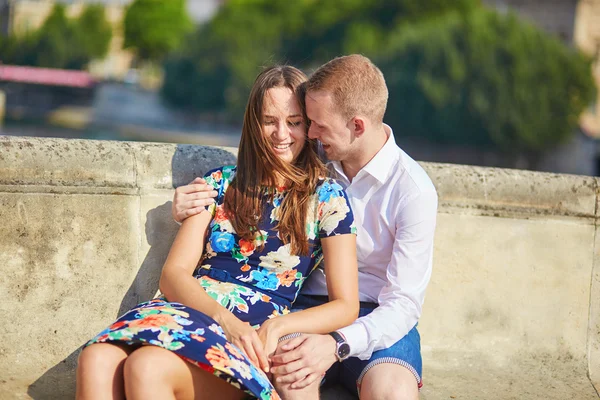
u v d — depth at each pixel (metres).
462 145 45.84
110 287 2.57
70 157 2.51
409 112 46.59
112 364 1.87
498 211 2.92
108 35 87.00
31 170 2.46
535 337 2.94
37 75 66.06
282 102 2.31
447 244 2.88
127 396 1.83
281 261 2.30
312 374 2.11
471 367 2.86
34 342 2.46
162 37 95.19
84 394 1.85
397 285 2.35
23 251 2.45
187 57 73.25
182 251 2.29
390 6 62.84
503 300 2.93
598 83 49.47
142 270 2.61
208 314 2.11
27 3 83.12
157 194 2.63
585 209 2.98
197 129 66.75
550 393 2.71
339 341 2.15
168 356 1.86
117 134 57.59
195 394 1.92
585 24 51.88
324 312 2.18
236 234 2.32
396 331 2.25
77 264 2.52
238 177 2.34
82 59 83.88
